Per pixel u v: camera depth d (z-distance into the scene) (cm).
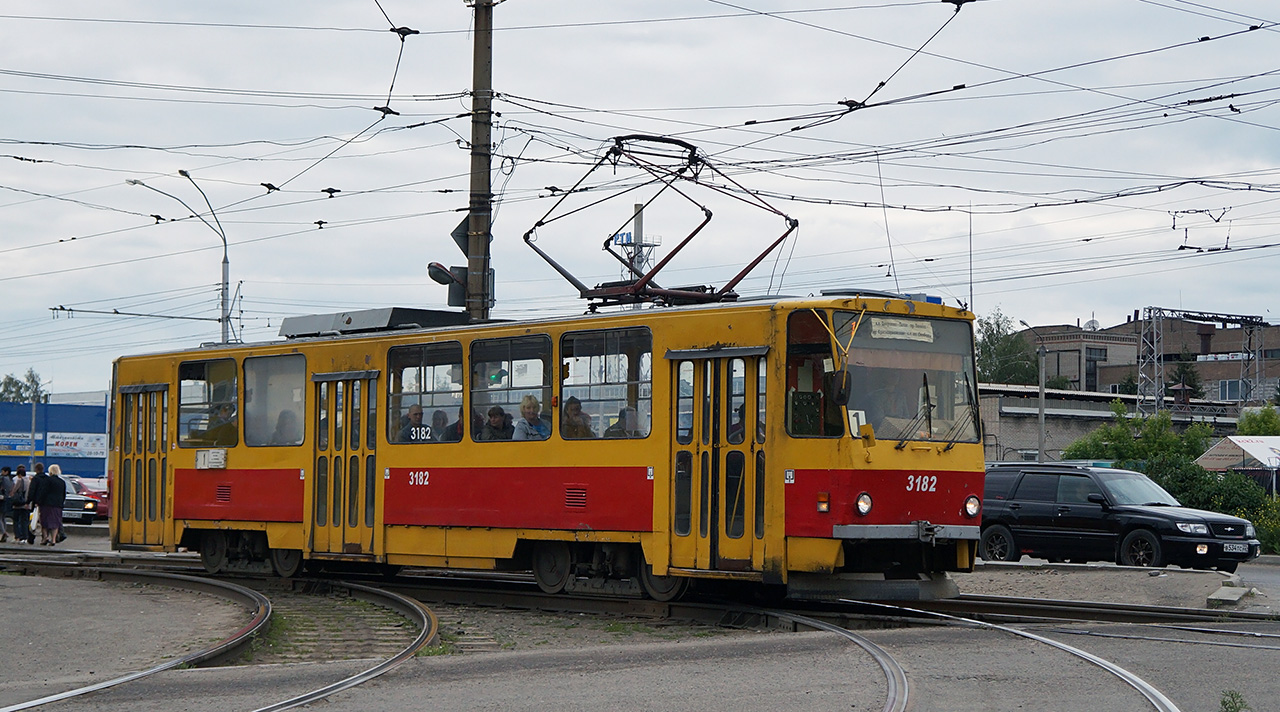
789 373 1420
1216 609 1542
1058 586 1920
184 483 2116
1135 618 1413
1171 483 2978
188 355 2130
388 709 917
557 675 1045
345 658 1252
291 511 1938
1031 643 1163
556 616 1552
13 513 3134
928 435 1458
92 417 6581
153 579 1995
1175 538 2202
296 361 1953
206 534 2128
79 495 4150
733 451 1452
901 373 1452
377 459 1823
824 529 1384
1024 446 5441
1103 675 995
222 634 1409
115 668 1183
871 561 1458
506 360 1675
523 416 1650
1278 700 898
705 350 1473
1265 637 1205
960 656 1098
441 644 1291
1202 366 9956
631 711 895
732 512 1448
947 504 1461
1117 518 2280
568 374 1606
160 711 927
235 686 1020
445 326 1778
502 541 1666
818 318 1412
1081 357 9456
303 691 995
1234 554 2195
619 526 1538
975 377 1520
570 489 1591
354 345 1867
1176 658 1075
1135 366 9919
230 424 2048
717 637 1346
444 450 1738
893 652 1124
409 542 1780
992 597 1662
